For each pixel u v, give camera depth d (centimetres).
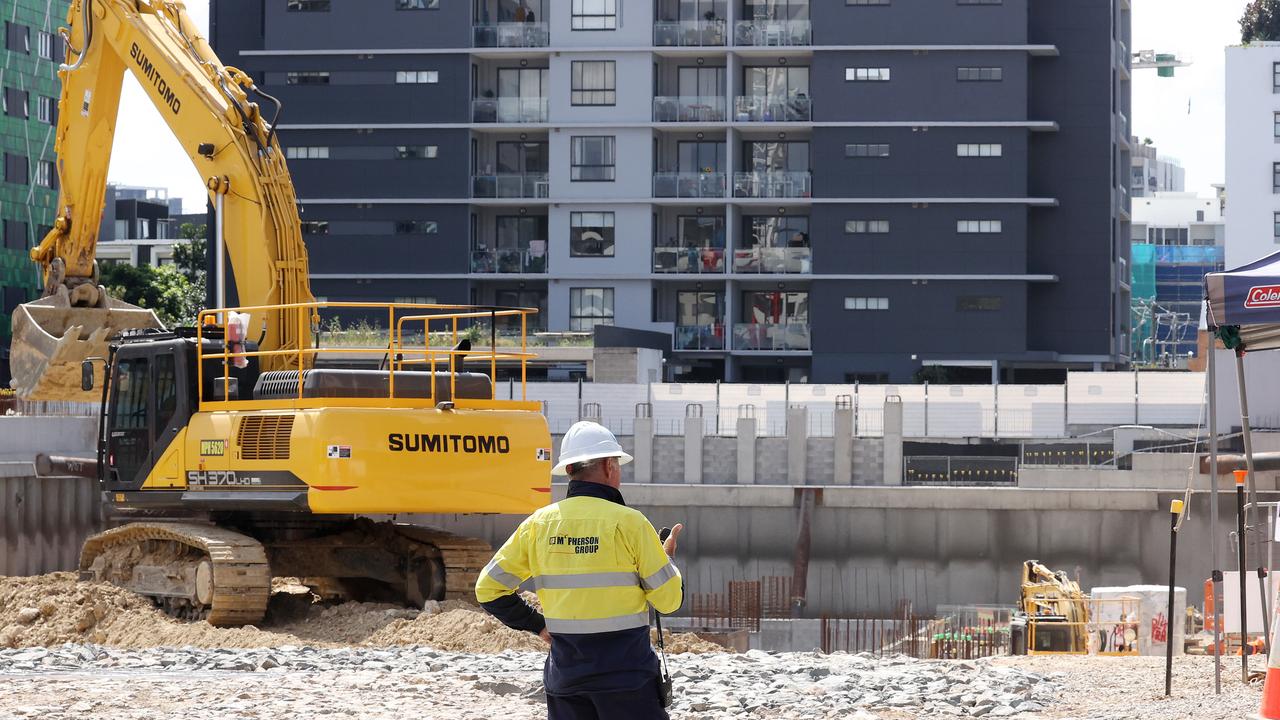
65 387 5044
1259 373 7488
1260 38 17075
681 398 8619
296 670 2753
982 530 6888
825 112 11738
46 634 3556
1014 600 6825
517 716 2180
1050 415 8500
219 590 3562
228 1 12650
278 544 3934
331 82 11944
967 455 7981
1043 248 12056
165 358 3844
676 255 11844
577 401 8619
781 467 7712
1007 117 11650
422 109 11875
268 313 4122
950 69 11662
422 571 3891
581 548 1381
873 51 11706
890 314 11725
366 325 10281
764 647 6247
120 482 3934
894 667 2803
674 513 7100
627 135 11831
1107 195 11988
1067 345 12012
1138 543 6744
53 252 5112
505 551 1411
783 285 11956
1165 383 8412
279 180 4209
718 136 12025
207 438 3697
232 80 4278
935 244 11694
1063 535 6812
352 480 3438
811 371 11775
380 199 11888
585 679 1372
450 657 2892
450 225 11875
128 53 4472
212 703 2256
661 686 1392
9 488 5534
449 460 3544
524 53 11844
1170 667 2445
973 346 11669
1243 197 13625
